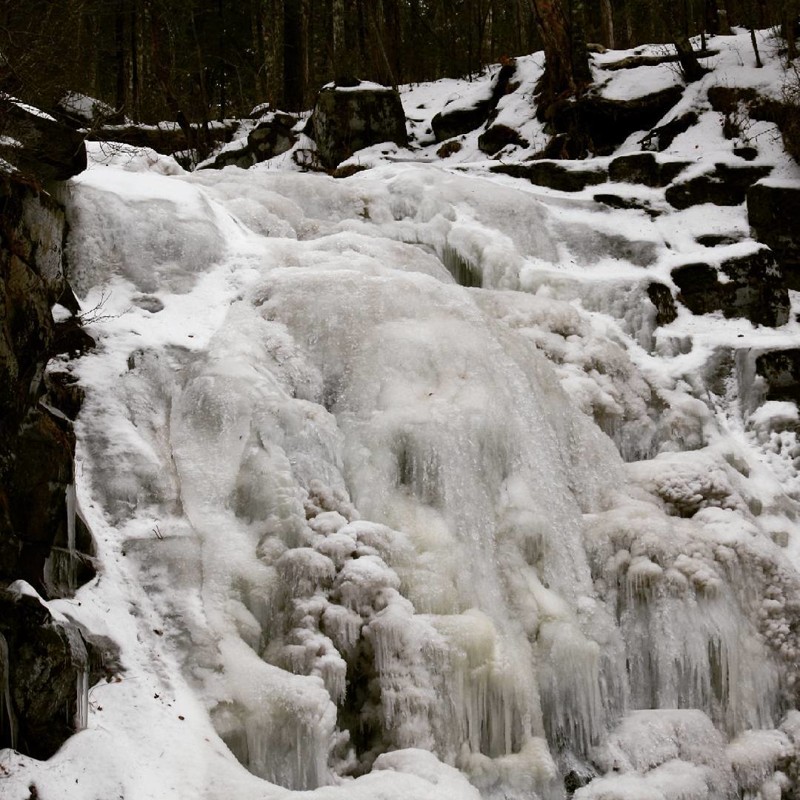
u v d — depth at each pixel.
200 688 6.14
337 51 20.91
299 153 17.80
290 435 7.66
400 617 6.76
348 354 8.59
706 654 8.06
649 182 13.83
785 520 9.98
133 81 20.34
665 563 8.25
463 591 7.36
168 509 6.92
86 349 7.60
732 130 15.14
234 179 11.99
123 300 8.48
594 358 10.51
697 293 12.10
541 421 8.79
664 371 11.00
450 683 6.73
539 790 6.77
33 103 8.20
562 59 17.19
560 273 11.84
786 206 12.88
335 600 6.88
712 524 8.92
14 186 6.02
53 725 5.28
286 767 6.07
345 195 12.21
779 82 15.38
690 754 7.45
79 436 7.03
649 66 17.23
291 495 7.22
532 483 8.38
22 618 5.27
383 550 7.22
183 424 7.65
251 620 6.65
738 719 8.12
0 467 5.72
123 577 6.47
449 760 6.64
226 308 8.82
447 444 7.93
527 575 7.85
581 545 8.38
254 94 25.42
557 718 7.32
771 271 12.34
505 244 12.12
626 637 8.08
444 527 7.64
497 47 27.23
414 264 10.59
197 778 5.54
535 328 10.57
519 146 17.22
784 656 8.52
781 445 10.87
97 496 6.80
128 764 5.36
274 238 10.15
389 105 18.03
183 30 22.55
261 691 6.15
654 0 22.80
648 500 9.20
